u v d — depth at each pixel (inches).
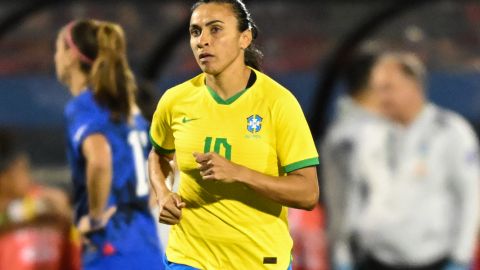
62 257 862.5
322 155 797.9
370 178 783.7
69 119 645.3
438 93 1270.9
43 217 861.8
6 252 855.7
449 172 798.5
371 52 818.8
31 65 1497.3
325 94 1196.5
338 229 783.1
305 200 464.4
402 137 791.7
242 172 448.8
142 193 651.5
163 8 1605.6
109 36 645.9
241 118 466.9
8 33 1387.8
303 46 1626.5
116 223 642.2
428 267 798.5
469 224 804.0
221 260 487.8
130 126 648.4
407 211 788.0
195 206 485.7
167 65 1446.9
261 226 483.5
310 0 1620.3
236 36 460.4
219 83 467.8
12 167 864.3
